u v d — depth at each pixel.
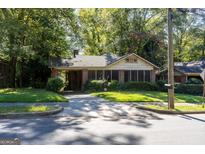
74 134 9.95
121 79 35.16
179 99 23.95
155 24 44.22
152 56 44.28
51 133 10.07
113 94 25.81
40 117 13.86
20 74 37.31
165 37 44.00
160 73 42.22
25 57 32.03
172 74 17.23
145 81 35.38
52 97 20.91
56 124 11.92
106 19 46.00
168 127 11.53
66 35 38.66
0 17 26.61
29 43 31.45
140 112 16.23
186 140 9.20
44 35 34.25
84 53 51.09
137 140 9.15
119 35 45.38
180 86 33.03
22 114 13.85
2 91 27.12
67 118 13.59
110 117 14.13
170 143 8.77
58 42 36.72
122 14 44.34
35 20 33.84
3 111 14.27
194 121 13.30
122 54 45.75
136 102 21.02
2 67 35.28
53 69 34.19
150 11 44.41
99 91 32.56
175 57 52.81
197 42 50.75
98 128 11.13
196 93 32.06
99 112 15.73
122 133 10.20
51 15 34.12
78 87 35.50
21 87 36.44
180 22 45.25
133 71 35.50
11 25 26.05
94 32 48.88
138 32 42.94
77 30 38.53
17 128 10.96
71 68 33.84
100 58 37.12
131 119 13.63
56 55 37.47
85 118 13.66
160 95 26.78
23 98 19.97
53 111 14.84
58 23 35.44
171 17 17.52
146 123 12.54
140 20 44.75
